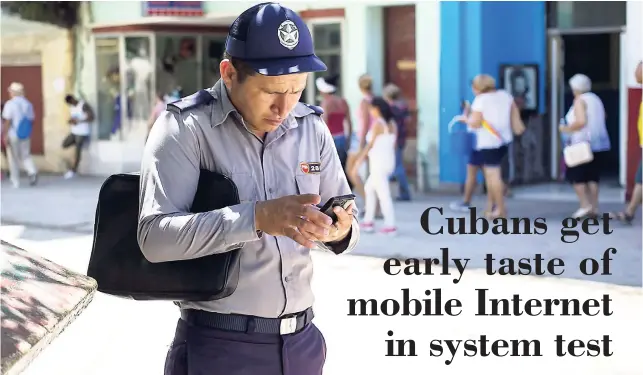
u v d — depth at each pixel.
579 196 10.43
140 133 16.81
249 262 2.53
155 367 5.25
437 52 13.55
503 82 13.54
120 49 16.77
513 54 13.72
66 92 17.36
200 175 2.49
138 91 16.77
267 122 2.46
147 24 16.53
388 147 9.80
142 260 2.46
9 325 1.58
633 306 6.54
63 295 1.79
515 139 13.63
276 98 2.43
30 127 15.30
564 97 14.29
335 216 2.40
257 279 2.54
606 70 14.97
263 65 2.37
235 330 2.54
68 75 17.30
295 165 2.62
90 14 16.94
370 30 14.09
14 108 15.09
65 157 17.45
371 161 9.85
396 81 14.05
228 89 2.52
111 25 16.73
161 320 6.27
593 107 10.27
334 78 11.98
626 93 11.85
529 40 13.90
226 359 2.55
